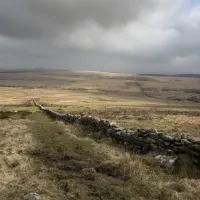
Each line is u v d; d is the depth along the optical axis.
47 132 21.77
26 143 16.94
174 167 10.95
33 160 12.52
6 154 13.77
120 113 59.59
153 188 8.87
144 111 72.75
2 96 171.62
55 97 185.25
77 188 8.73
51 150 14.67
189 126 30.34
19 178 9.90
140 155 13.16
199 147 10.88
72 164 11.77
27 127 25.39
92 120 22.08
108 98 199.38
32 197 7.79
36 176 10.04
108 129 17.98
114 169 10.75
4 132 22.30
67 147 15.38
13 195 8.20
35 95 197.62
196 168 10.70
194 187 8.98
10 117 39.75
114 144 16.12
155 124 32.03
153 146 13.17
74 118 28.11
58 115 36.19
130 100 181.75
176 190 8.85
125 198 8.09
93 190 8.63
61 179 9.73
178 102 168.12
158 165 11.43
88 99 177.62
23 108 72.94
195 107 118.56
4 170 10.91
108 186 8.91
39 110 62.06
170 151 12.07
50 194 8.28
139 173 10.26
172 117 46.03
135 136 14.58
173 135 12.62
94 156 13.11
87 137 18.91
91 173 10.24
